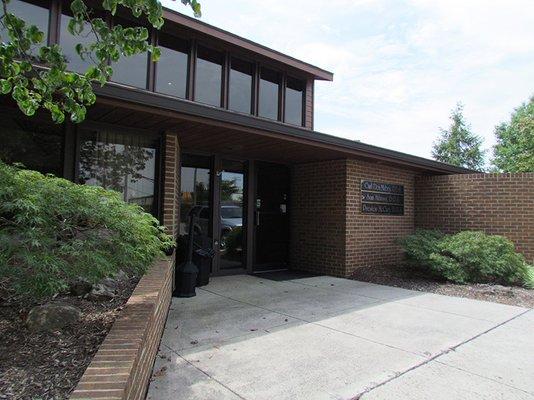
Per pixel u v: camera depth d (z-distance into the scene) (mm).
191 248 6203
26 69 2328
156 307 3330
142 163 5773
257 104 9250
